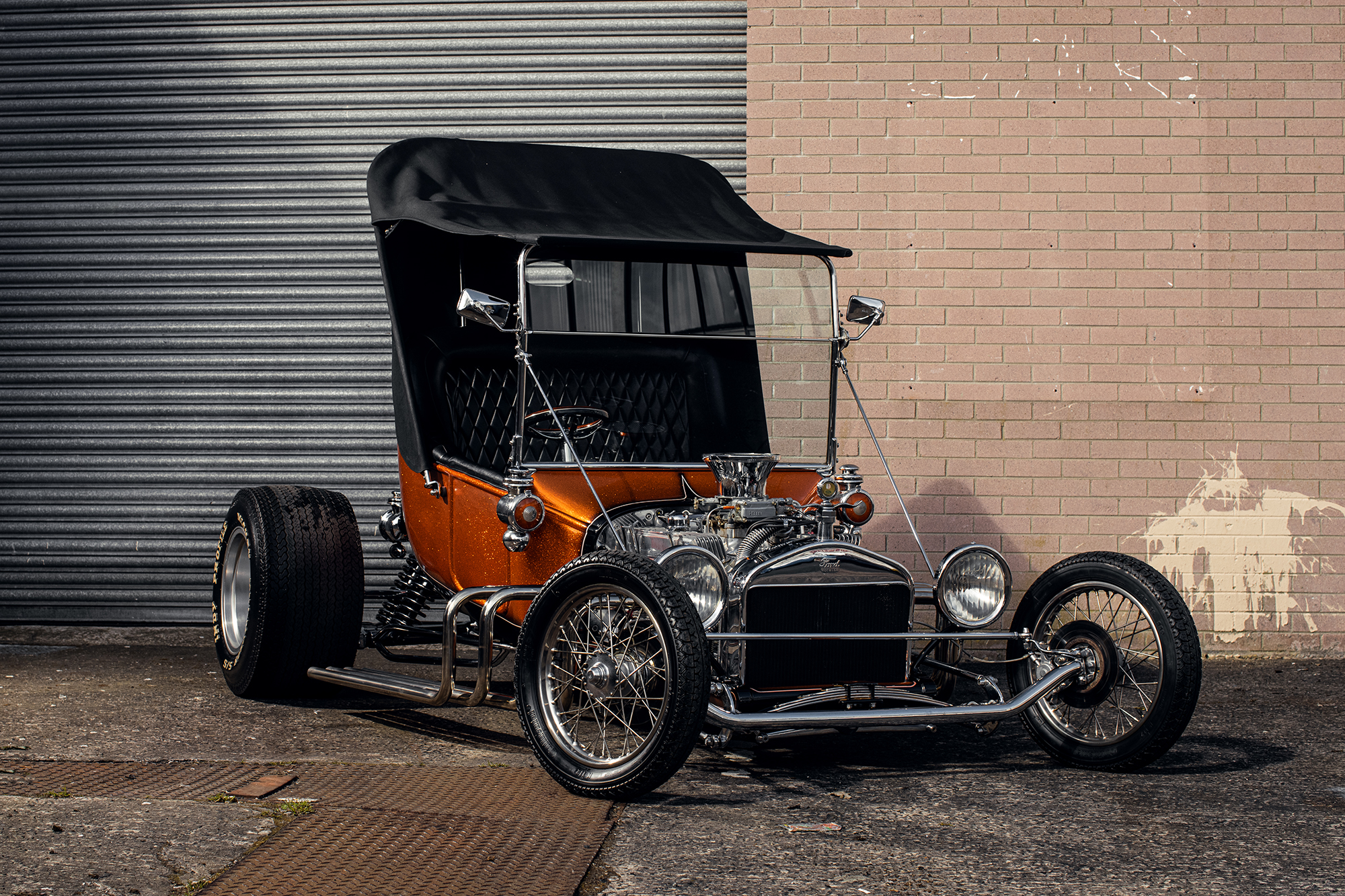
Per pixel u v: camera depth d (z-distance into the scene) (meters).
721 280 4.59
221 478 6.82
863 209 6.43
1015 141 6.41
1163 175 6.38
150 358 6.82
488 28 6.75
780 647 3.78
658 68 6.71
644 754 3.40
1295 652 6.32
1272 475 6.34
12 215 6.86
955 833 3.32
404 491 4.98
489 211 4.42
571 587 3.62
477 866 2.94
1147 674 4.70
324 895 2.72
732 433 4.62
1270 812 3.58
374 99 6.78
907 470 6.41
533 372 4.26
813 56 6.46
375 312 6.76
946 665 4.08
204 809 3.29
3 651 6.22
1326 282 6.36
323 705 4.90
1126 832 3.36
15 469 6.86
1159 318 6.37
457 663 4.65
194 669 5.71
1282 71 6.36
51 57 6.83
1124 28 6.38
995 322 6.39
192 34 6.80
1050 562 6.38
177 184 6.81
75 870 2.82
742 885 2.88
